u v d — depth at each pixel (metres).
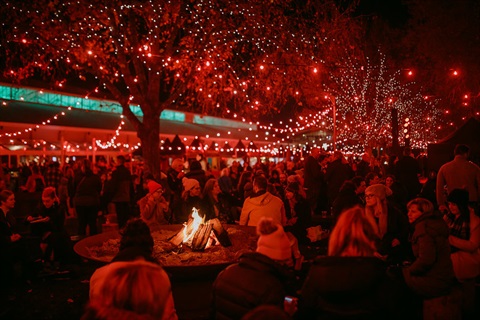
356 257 4.08
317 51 17.73
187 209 11.00
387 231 7.56
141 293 2.74
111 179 14.20
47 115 24.94
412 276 5.45
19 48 16.06
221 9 15.52
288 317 2.72
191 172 12.77
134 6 14.77
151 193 10.22
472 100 30.58
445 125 41.56
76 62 15.68
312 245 11.63
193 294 6.89
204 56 17.28
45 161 22.48
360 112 38.69
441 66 30.17
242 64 17.62
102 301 2.74
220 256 7.54
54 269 9.87
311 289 4.17
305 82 18.33
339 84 37.00
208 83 17.98
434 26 28.98
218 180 15.42
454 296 5.45
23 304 8.02
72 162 25.42
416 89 39.25
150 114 15.55
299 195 10.80
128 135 29.58
